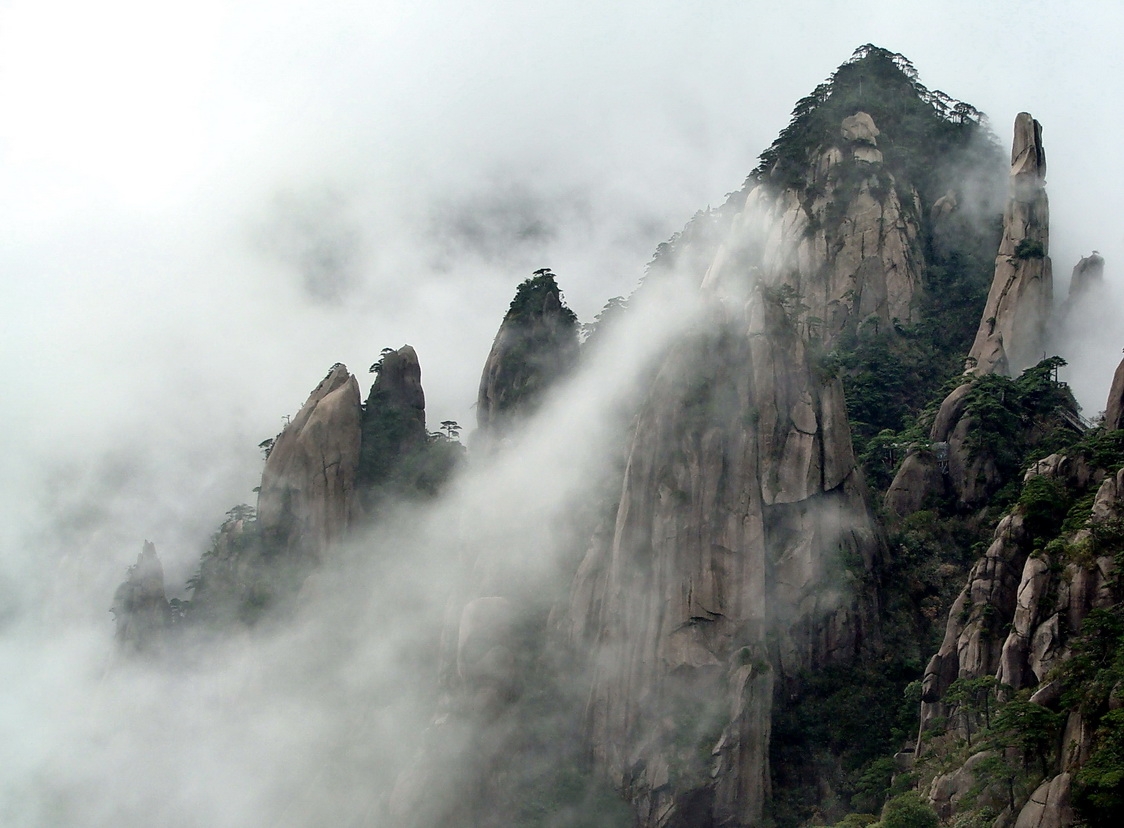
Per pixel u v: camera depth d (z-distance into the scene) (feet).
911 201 579.07
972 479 438.81
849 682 395.96
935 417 472.44
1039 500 360.89
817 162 581.53
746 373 417.90
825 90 626.64
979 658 347.56
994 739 310.65
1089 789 278.46
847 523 414.21
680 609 394.11
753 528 400.26
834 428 419.95
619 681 395.75
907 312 550.77
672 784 379.14
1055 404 459.32
